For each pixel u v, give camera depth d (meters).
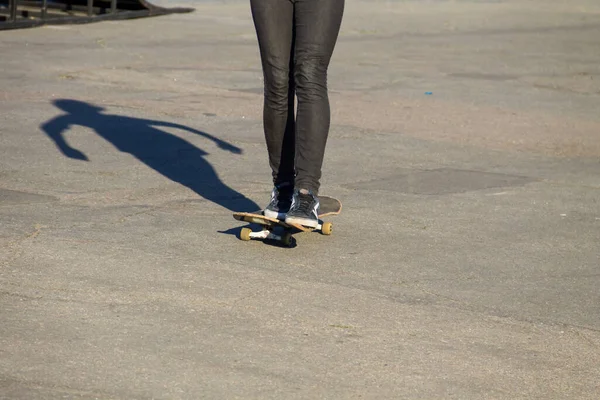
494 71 21.69
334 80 19.30
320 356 5.71
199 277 7.04
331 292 6.87
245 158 11.65
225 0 40.16
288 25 7.66
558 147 13.44
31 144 11.80
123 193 9.64
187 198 9.55
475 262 7.85
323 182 10.59
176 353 5.64
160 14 32.59
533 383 5.50
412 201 9.88
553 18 37.25
